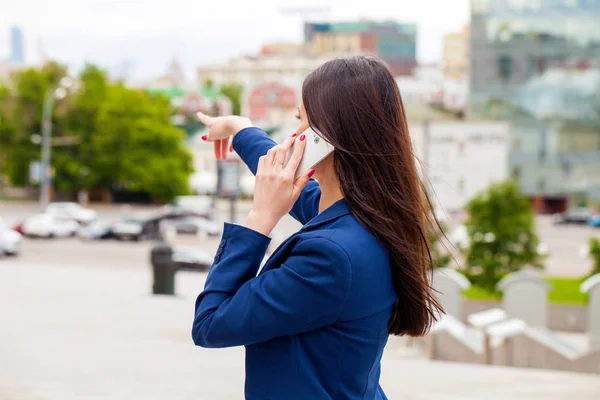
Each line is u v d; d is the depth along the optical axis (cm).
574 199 5634
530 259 1942
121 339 726
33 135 6088
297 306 137
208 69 13775
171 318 966
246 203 5394
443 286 1035
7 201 6072
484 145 5412
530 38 5659
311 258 138
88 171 5966
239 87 10744
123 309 1051
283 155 149
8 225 4156
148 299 1189
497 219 1938
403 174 148
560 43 5631
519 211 1944
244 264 145
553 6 5609
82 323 888
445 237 159
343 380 143
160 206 6312
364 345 143
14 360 591
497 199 1944
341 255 138
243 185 4059
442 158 5450
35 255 3075
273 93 8181
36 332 755
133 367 581
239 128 181
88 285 1441
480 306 1544
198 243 3772
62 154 6003
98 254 3186
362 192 145
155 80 14038
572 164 5625
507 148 5406
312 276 137
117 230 3778
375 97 147
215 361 621
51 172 4756
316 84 151
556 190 5650
